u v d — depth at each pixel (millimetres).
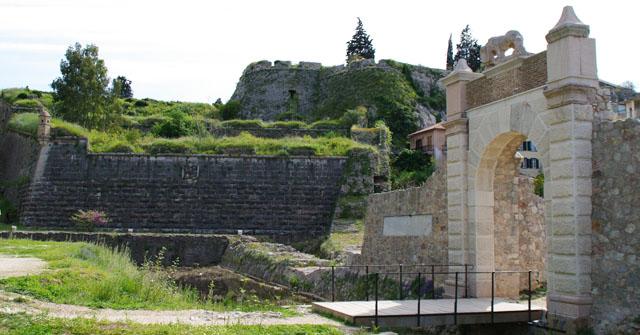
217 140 50500
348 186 45656
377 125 67688
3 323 9953
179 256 37781
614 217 12547
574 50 13219
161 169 45781
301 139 52281
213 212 44938
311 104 85875
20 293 13719
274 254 29688
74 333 9797
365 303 14891
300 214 45188
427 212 19125
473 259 16547
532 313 14086
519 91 15141
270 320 12820
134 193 45250
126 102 83000
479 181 16719
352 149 47062
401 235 20609
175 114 67938
